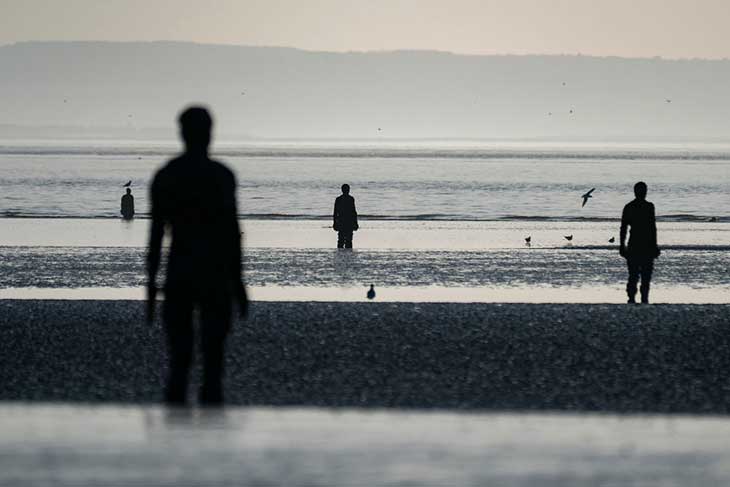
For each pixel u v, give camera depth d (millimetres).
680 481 24219
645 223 79562
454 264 111188
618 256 120312
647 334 61781
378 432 29578
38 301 75375
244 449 27312
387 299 84188
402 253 122938
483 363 52500
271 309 71000
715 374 50156
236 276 36438
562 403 43281
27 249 123875
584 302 81375
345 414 32250
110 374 49719
